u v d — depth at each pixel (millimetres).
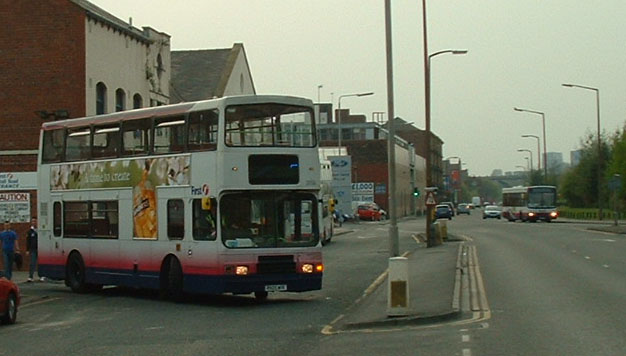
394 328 16797
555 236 51250
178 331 17312
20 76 37281
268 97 22047
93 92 37875
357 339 15367
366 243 53750
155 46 45000
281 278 21703
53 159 28047
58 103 37000
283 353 14023
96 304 23609
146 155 24031
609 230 56688
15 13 37344
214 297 24641
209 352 14359
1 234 29953
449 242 48188
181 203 22656
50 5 37188
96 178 26016
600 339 13938
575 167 103688
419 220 108188
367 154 120875
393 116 26719
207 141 21938
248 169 21625
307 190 22297
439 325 16750
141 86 43188
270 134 22016
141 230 24141
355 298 23188
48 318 20750
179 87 54562
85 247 26438
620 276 25531
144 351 14719
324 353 13852
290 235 22000
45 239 28219
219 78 55469
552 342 13766
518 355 12633
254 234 21625
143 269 24031
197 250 22000
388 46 26859
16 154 37188
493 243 45625
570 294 20906
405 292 17688
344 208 88625
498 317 17203
